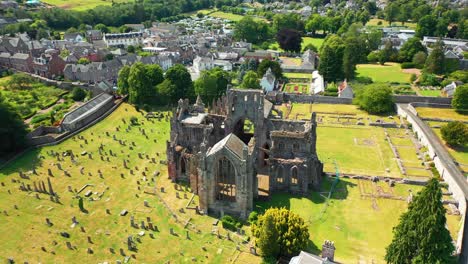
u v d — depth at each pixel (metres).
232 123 127.56
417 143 150.38
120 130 163.00
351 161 135.50
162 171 128.50
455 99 179.62
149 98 191.38
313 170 115.31
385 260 83.81
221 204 104.19
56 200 111.56
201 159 100.44
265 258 86.88
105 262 88.12
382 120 173.38
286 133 114.25
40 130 155.38
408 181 121.00
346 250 91.31
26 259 89.06
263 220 88.00
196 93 193.75
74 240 95.50
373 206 108.56
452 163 125.44
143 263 87.88
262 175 125.19
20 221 102.31
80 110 169.62
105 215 105.38
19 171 127.81
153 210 107.56
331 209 107.19
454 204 109.62
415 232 76.69
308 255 73.75
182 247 93.19
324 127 166.62
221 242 94.88
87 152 142.00
